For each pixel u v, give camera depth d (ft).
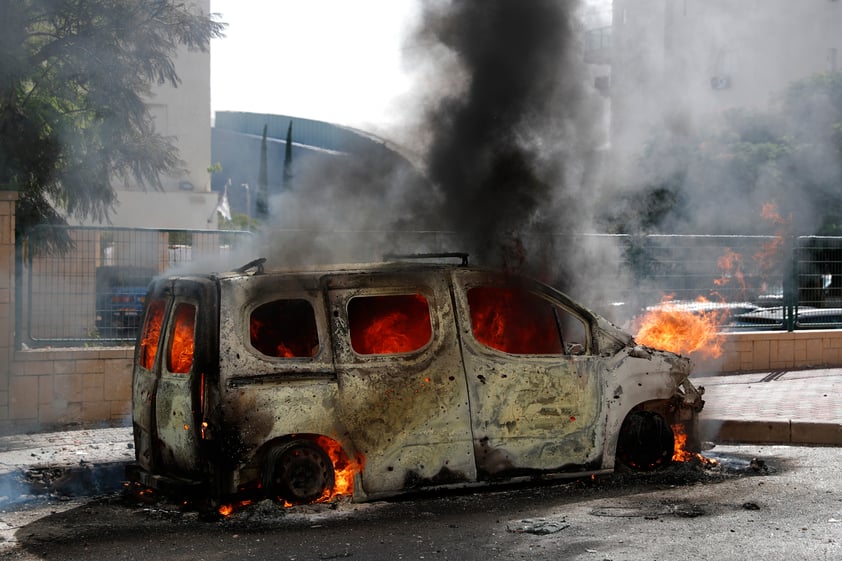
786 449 29.45
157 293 24.03
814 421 30.71
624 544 18.25
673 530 19.26
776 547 17.87
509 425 22.77
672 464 25.39
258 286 21.63
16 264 35.09
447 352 22.59
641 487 23.44
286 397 21.21
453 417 22.31
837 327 50.31
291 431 21.20
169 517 21.85
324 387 21.48
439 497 22.85
